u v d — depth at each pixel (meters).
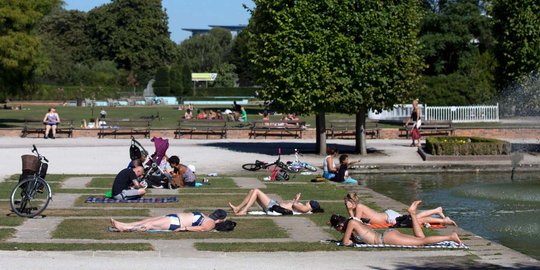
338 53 40.25
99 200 26.06
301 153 44.78
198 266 16.30
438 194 30.67
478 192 30.89
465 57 86.38
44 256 17.16
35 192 23.06
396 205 26.48
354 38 40.62
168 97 143.00
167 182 29.98
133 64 175.38
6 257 16.95
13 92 67.56
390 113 74.00
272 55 41.03
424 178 36.19
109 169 36.78
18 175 33.66
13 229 20.70
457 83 76.75
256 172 36.41
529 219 24.83
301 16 40.62
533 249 20.09
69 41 181.25
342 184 32.09
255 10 42.75
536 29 46.97
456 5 88.88
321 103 40.69
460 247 18.67
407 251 18.20
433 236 19.22
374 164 39.16
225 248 18.30
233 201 26.58
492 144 41.97
